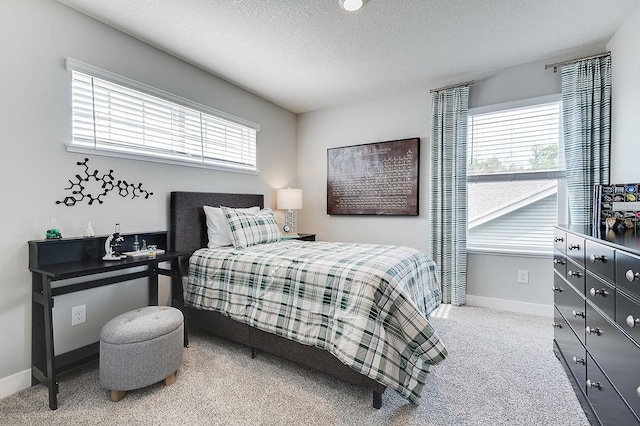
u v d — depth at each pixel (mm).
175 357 1867
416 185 3629
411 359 1646
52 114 1994
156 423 1516
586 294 1533
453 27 2389
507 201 3256
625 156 2354
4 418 1556
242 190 3623
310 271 1924
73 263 1953
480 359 2148
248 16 2225
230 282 2303
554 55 2877
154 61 2625
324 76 3277
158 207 2676
